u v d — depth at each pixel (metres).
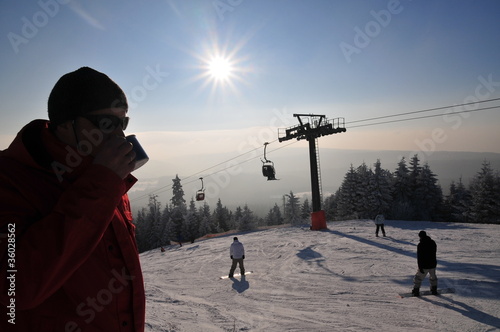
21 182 0.80
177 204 75.56
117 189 0.77
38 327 0.81
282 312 8.56
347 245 18.98
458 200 58.75
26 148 0.83
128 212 1.12
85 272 0.87
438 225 24.84
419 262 8.99
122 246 0.97
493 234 18.56
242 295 10.72
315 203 28.67
